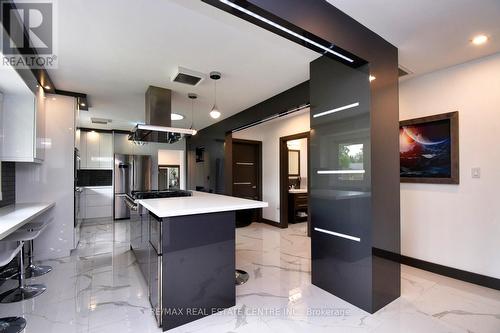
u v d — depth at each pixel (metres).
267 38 2.14
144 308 2.10
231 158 5.11
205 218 2.02
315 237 2.50
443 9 1.77
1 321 1.91
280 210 5.28
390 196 2.16
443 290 2.41
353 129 2.14
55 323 1.89
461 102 2.65
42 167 3.36
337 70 2.29
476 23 1.93
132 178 6.29
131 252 3.57
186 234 1.93
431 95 2.88
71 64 2.60
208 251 2.03
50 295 2.31
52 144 3.41
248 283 2.58
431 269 2.87
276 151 5.43
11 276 2.71
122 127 5.88
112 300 2.22
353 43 1.89
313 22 1.64
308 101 3.06
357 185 2.11
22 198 3.27
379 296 2.06
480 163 2.53
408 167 3.07
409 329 1.82
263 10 1.41
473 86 2.57
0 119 2.56
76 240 3.73
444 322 1.91
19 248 2.07
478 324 1.88
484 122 2.50
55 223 3.41
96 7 1.71
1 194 2.78
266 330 1.82
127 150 6.39
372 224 2.01
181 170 7.19
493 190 2.45
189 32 2.04
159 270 1.84
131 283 2.56
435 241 2.85
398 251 2.24
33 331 1.79
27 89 2.48
